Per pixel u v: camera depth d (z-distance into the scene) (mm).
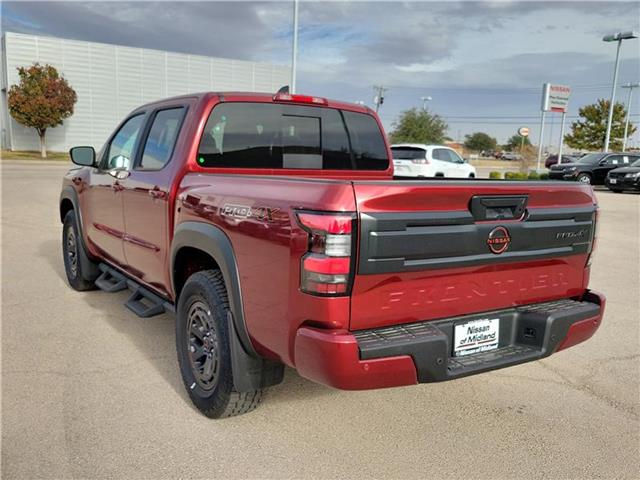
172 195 3650
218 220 3047
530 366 4301
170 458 2848
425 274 2592
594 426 3350
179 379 3803
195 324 3383
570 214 3064
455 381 3967
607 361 4426
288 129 4090
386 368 2443
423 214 2516
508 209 2836
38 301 5574
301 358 2506
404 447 3035
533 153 42375
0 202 13430
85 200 5457
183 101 3941
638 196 21328
